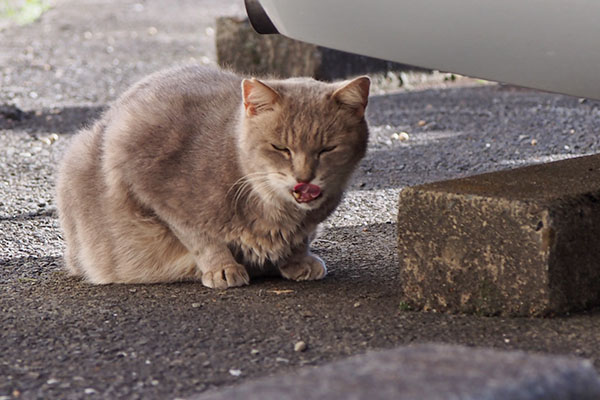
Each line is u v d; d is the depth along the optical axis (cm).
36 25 3047
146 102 766
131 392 510
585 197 623
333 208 759
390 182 1156
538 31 548
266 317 650
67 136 1452
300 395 387
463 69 606
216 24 1856
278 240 742
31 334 617
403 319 636
